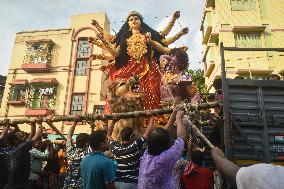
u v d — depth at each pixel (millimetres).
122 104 6953
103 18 28609
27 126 25766
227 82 4879
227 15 26500
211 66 27500
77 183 5113
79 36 28625
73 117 5949
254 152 4652
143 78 8336
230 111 4773
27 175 6211
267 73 24438
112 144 5047
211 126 6148
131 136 4992
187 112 4844
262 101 4816
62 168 10625
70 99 27156
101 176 4293
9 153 6234
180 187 4922
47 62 28422
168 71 7633
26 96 28047
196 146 5277
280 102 4852
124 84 7164
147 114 5652
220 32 26109
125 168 4641
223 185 4762
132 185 4559
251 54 25312
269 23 26156
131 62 8578
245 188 1844
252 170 1844
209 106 5270
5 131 6156
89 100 26797
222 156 2426
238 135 4727
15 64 29203
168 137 3828
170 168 3643
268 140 4699
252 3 26688
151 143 3783
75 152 5348
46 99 27625
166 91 7125
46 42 28750
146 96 8109
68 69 27906
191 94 7043
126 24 9117
